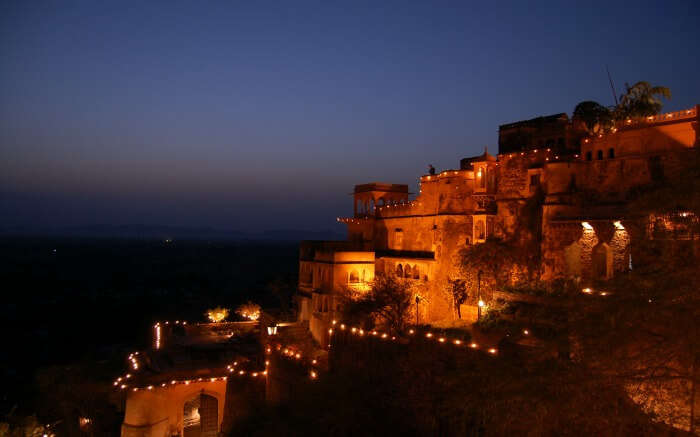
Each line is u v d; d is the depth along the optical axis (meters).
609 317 14.77
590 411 14.09
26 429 41.59
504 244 37.47
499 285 36.66
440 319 41.72
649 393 14.44
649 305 14.21
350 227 59.34
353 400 28.11
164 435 42.06
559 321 19.75
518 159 38.91
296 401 33.22
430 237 44.97
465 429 20.17
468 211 41.78
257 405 41.34
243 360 48.53
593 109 35.50
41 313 98.06
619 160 31.50
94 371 55.69
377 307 38.91
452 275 41.72
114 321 90.12
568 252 32.09
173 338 58.84
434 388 24.77
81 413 50.47
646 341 14.36
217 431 45.47
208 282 148.00
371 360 32.25
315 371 37.47
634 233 17.58
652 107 33.12
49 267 178.25
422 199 46.72
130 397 41.59
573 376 14.15
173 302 107.38
